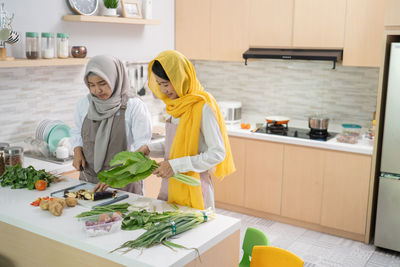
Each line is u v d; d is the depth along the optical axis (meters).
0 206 2.12
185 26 4.63
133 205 2.12
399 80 3.23
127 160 2.10
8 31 2.82
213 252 1.85
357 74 4.03
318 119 3.89
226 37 4.37
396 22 3.21
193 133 2.19
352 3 3.63
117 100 2.64
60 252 1.87
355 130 4.00
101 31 3.89
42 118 3.52
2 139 3.26
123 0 3.92
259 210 4.21
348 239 3.77
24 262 2.04
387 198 3.44
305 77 4.33
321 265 3.29
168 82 2.20
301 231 3.93
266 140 4.02
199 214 1.96
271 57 4.01
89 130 2.70
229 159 2.31
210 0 4.40
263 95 4.63
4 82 3.20
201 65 4.99
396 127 3.30
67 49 3.33
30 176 2.42
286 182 3.98
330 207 3.79
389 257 3.44
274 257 1.98
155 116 4.65
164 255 1.65
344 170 3.65
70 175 3.13
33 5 3.29
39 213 2.04
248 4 4.18
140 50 4.35
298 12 3.91
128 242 1.73
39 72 3.43
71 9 3.60
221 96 4.92
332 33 3.78
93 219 1.85
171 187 2.23
